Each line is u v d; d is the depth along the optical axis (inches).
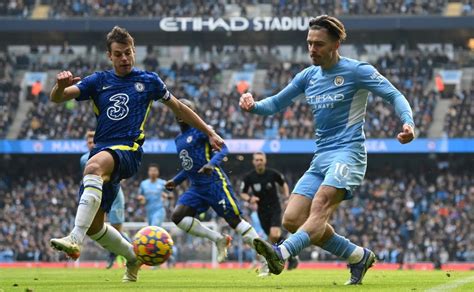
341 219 2353.6
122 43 542.6
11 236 2373.3
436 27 2775.6
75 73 2908.5
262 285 567.2
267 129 2618.1
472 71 2839.6
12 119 2770.7
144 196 1422.2
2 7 2940.5
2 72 2864.2
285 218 526.0
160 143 2576.3
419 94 2721.5
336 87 533.0
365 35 2940.5
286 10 2928.2
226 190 820.0
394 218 2379.4
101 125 548.1
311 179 532.1
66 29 2854.3
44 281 708.0
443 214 2385.6
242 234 822.5
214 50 3026.6
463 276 826.2
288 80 2837.1
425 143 2519.7
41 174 2711.6
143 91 552.7
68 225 2421.3
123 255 620.4
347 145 527.5
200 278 771.4
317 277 807.7
